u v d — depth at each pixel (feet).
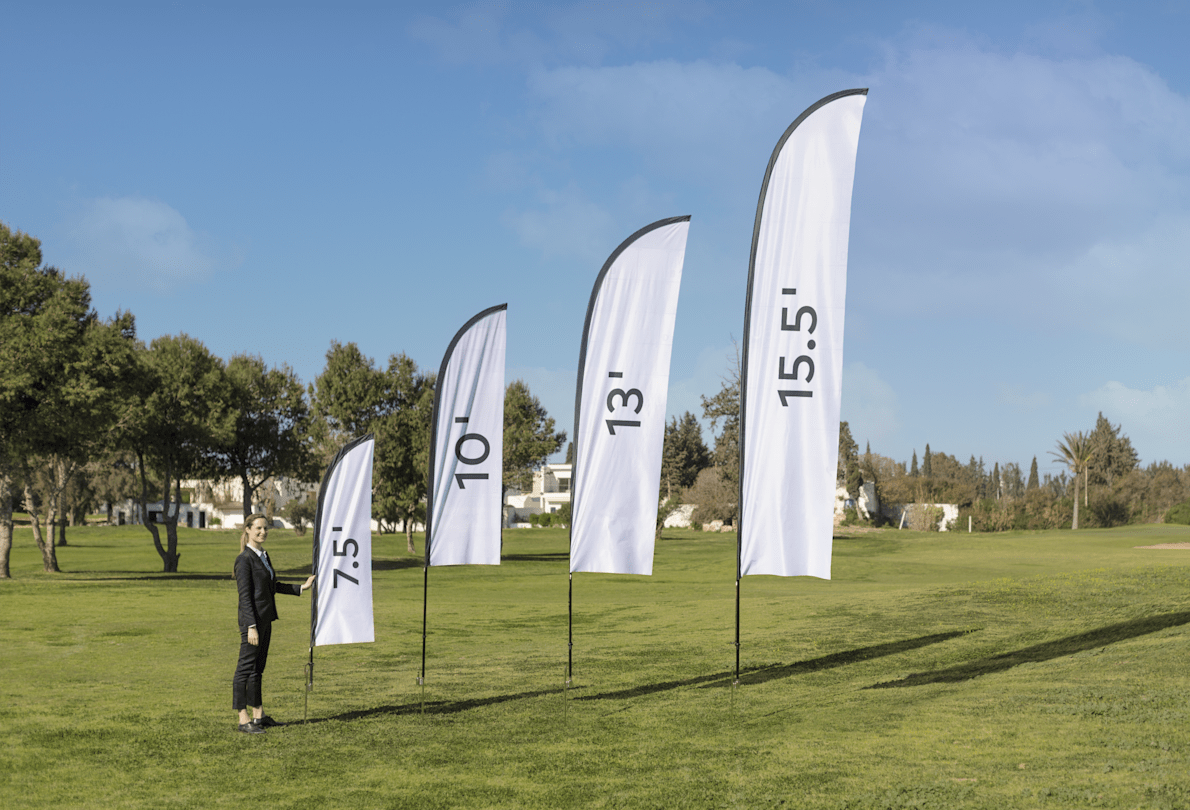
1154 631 42.27
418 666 46.78
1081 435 293.02
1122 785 21.74
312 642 36.45
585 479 37.70
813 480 35.60
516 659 48.26
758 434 36.09
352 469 37.19
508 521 346.54
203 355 152.97
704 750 27.96
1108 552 139.44
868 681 38.24
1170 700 29.50
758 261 36.22
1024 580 67.67
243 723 31.42
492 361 38.50
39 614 71.72
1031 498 296.30
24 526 318.86
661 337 37.88
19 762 27.43
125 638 57.77
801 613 61.05
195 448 152.56
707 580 119.85
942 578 111.96
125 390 124.57
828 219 35.99
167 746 29.37
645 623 63.21
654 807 22.41
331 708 35.50
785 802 22.33
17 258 115.65
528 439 199.00
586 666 45.01
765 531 35.99
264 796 24.02
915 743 27.27
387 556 184.44
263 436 162.40
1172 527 217.77
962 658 41.93
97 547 220.23
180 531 301.63
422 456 181.88
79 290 116.57
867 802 21.94
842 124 36.09
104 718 33.55
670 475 341.82
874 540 188.03
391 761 27.43
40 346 109.91
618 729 31.27
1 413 110.11
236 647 53.72
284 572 144.05
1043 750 25.38
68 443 119.65
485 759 27.58
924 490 300.61
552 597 92.99
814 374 35.78
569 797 23.49
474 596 95.40
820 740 28.50
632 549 37.50
